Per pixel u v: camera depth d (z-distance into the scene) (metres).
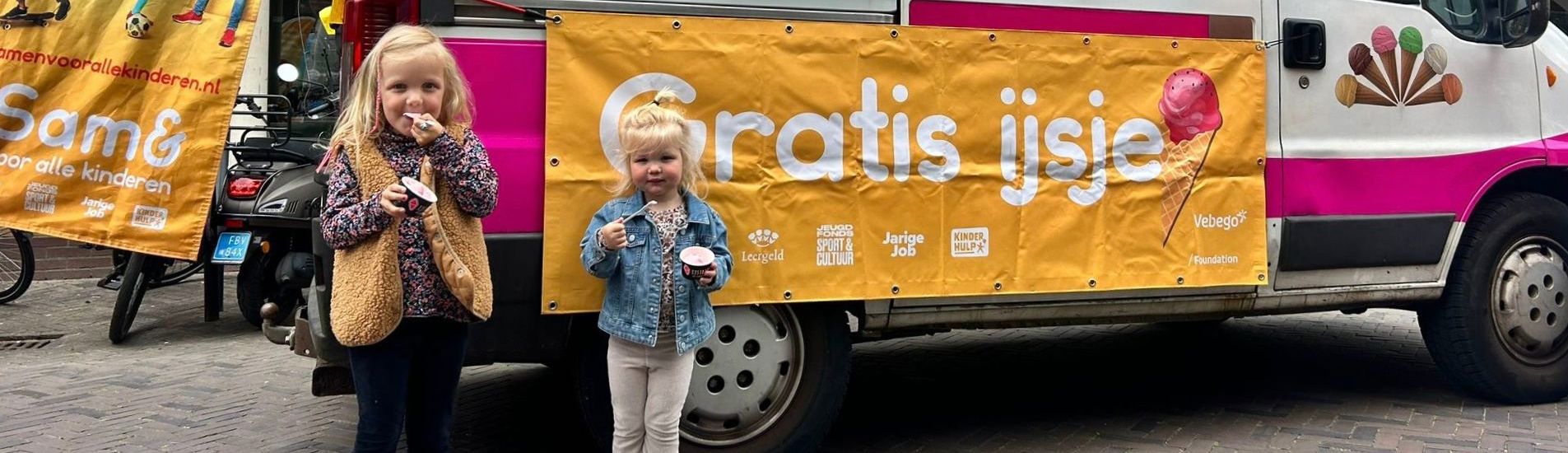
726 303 3.99
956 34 4.24
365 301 2.93
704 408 4.09
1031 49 4.34
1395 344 7.14
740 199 4.00
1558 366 5.45
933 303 4.33
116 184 6.71
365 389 3.06
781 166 4.05
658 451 3.65
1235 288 4.75
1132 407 5.49
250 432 4.96
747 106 4.01
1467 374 5.26
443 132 3.00
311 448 4.71
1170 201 4.54
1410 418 5.18
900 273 4.20
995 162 4.30
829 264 4.11
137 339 7.31
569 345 4.09
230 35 6.84
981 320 4.41
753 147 4.02
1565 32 5.75
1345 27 4.86
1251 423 5.15
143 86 6.73
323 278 3.80
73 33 6.65
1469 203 5.13
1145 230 4.50
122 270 8.53
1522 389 5.33
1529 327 5.32
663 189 3.57
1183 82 4.54
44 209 6.61
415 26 3.19
